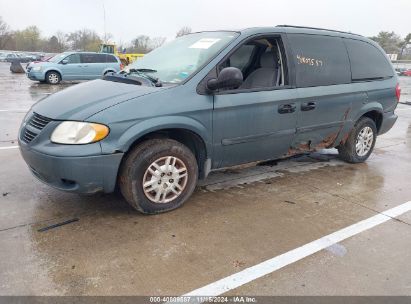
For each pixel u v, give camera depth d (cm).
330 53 475
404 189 459
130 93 342
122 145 323
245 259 296
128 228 336
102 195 402
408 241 332
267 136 417
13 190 411
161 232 331
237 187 445
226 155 397
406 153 643
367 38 546
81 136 313
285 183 464
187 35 470
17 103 1072
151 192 355
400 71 3759
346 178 492
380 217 377
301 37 450
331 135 495
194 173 378
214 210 379
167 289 258
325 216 376
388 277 280
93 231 329
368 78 523
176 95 350
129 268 279
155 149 345
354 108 504
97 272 273
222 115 375
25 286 255
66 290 253
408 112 1154
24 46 7875
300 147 468
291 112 429
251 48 456
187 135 374
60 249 300
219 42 400
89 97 345
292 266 289
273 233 338
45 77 1719
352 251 313
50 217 352
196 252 303
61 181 326
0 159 519
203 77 367
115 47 2709
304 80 441
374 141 565
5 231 325
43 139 325
